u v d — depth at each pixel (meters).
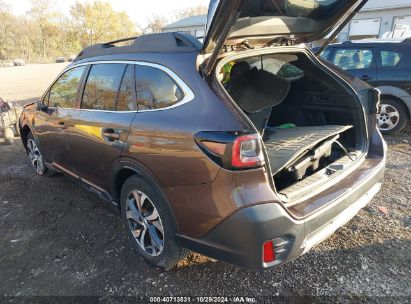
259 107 3.40
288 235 2.17
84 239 3.38
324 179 2.61
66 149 3.78
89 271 2.92
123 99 2.96
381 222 3.40
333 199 2.44
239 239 2.15
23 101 12.70
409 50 6.11
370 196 2.88
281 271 2.80
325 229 2.42
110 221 3.70
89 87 3.42
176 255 2.67
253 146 2.13
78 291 2.70
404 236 3.16
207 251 2.36
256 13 2.53
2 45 70.75
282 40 3.04
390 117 6.37
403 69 6.11
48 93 4.24
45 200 4.25
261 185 2.14
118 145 2.85
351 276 2.70
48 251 3.22
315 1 2.80
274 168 2.55
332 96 3.40
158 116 2.56
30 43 72.06
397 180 4.34
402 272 2.72
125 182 2.92
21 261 3.09
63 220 3.76
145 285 2.73
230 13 2.09
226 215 2.17
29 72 29.06
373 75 6.35
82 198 4.27
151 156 2.54
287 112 3.87
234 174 2.12
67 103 3.76
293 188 2.46
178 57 2.59
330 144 3.05
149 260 2.88
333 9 2.98
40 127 4.31
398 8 22.25
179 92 2.49
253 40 2.77
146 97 2.74
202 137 2.23
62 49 72.69
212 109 2.28
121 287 2.72
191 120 2.33
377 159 3.06
